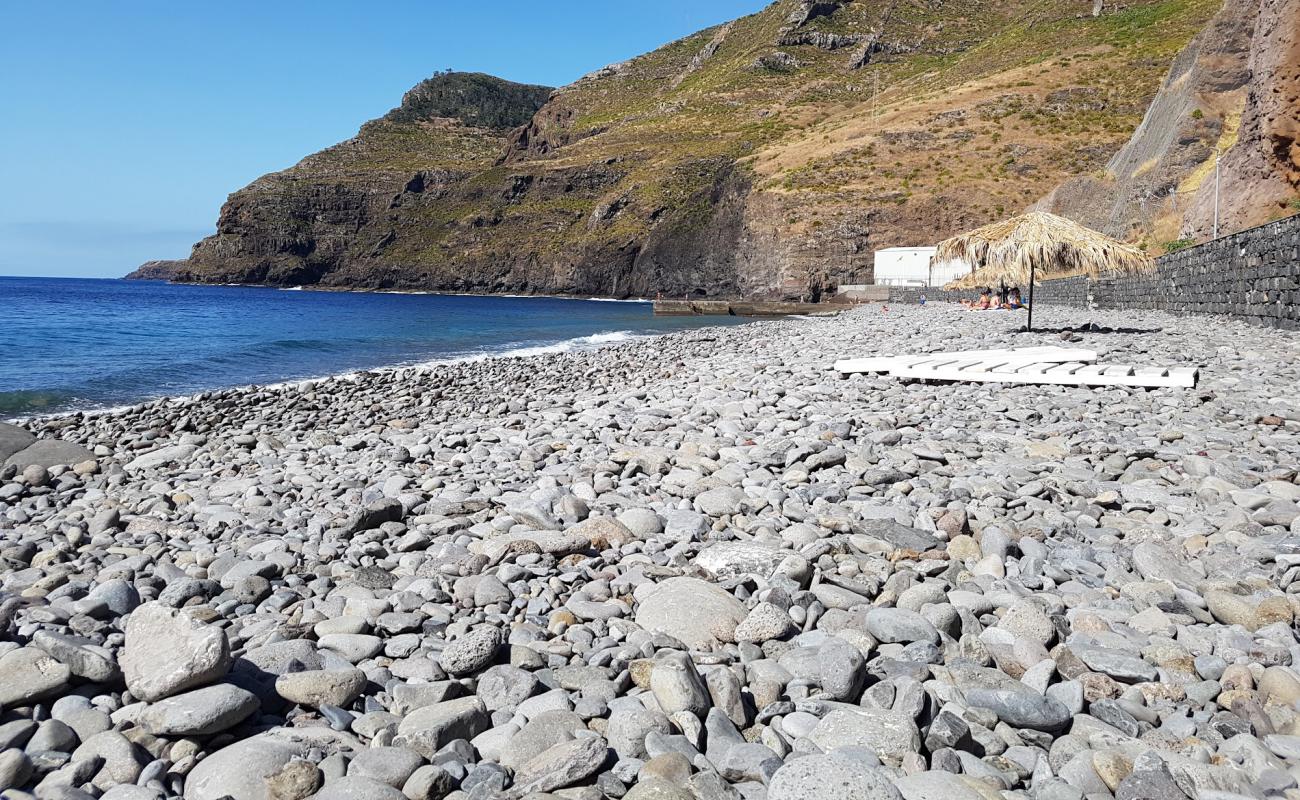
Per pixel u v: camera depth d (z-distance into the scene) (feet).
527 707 10.35
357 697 10.78
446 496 22.12
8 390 61.05
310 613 13.71
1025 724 9.55
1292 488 18.29
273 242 561.84
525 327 161.07
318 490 24.63
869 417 30.40
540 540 16.67
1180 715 9.73
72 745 9.38
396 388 55.93
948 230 277.23
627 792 8.49
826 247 285.02
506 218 480.23
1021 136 307.17
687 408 36.52
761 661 11.30
